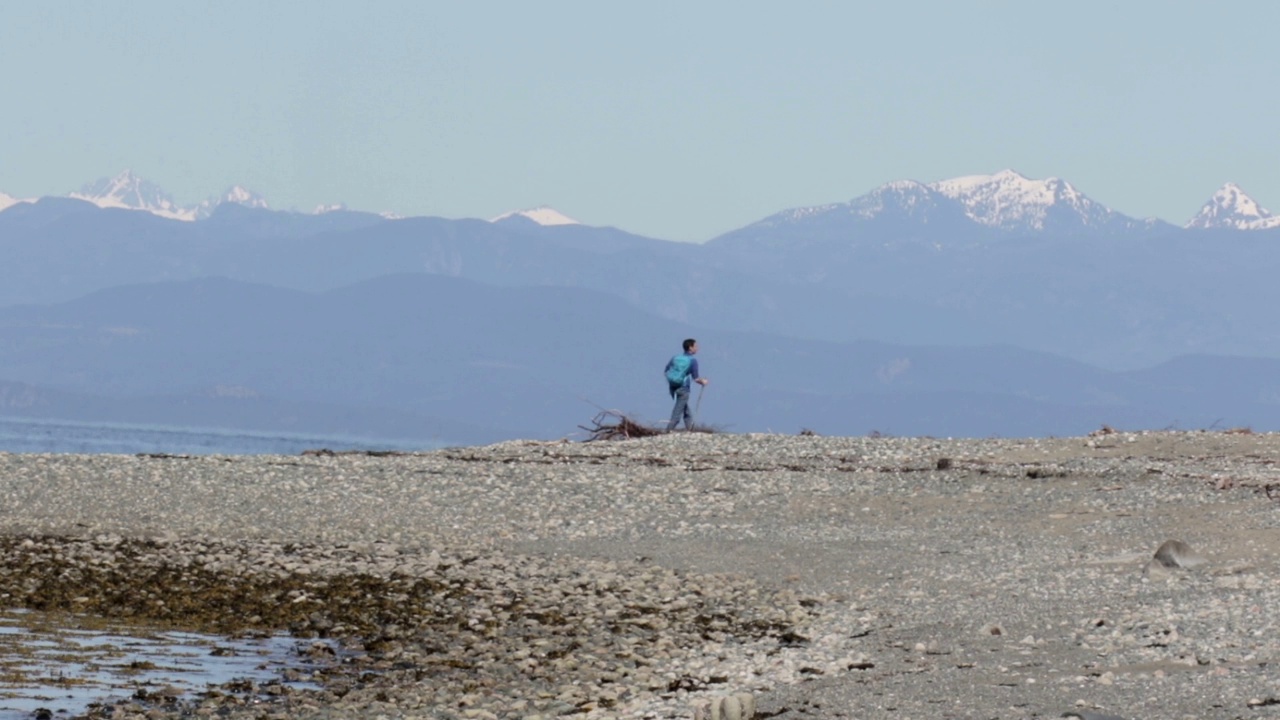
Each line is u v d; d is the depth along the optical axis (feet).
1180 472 320.09
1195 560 225.76
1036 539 265.34
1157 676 146.92
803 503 315.99
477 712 149.69
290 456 399.44
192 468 356.38
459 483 343.05
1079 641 173.17
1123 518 276.21
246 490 328.08
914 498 315.78
